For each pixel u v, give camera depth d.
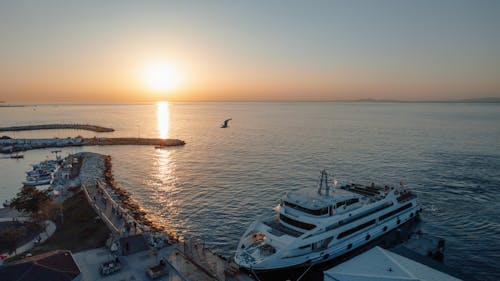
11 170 139.88
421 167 122.12
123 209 75.88
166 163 141.00
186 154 162.25
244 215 77.50
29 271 37.88
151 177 115.88
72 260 42.16
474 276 51.78
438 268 48.09
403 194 73.00
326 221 53.03
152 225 69.56
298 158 142.88
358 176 111.94
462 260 56.56
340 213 56.72
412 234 66.38
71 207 74.25
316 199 57.19
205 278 43.88
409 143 178.75
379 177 109.88
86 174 117.94
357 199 60.44
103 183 102.19
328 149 164.00
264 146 178.75
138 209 81.25
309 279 51.31
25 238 56.88
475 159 134.25
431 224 71.31
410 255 51.94
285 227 56.16
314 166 127.06
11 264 39.31
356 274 41.56
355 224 57.31
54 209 67.19
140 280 42.75
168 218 76.19
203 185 103.31
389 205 66.06
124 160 151.25
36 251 51.06
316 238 51.16
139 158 155.50
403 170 118.25
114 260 47.47
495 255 58.00
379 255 46.22
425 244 60.00
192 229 69.88
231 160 142.00
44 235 58.06
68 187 97.06
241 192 95.19
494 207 80.44
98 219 64.19
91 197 79.69
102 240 54.78
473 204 82.69
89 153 158.50
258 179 109.25
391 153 150.50
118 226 60.59
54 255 42.31
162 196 93.12
